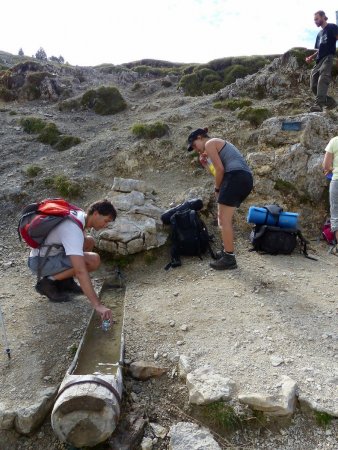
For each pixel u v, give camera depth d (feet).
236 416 11.43
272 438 11.10
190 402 12.06
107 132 38.11
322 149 28.50
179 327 15.64
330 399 11.58
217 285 18.54
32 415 11.64
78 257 13.32
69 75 56.95
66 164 32.27
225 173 18.81
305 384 12.12
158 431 11.51
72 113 45.65
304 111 34.83
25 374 13.43
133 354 14.25
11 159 33.73
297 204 26.76
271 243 21.95
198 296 17.74
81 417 10.57
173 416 12.04
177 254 21.68
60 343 14.96
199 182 28.86
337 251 22.80
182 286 19.07
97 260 16.75
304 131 29.09
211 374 12.61
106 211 15.01
